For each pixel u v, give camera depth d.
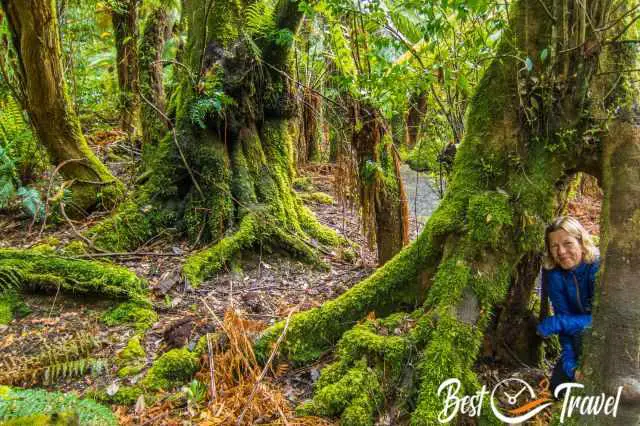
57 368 2.99
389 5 3.19
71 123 5.12
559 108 2.59
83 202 5.20
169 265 4.48
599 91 2.45
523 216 2.71
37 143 5.54
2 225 5.09
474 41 3.19
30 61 4.52
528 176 2.74
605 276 2.05
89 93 9.16
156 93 5.94
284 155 5.68
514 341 3.11
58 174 5.46
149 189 5.12
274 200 5.26
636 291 1.95
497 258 2.75
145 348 3.30
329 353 3.18
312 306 3.98
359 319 3.22
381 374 2.67
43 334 3.45
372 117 3.85
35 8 4.27
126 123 7.81
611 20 2.36
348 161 4.30
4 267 3.78
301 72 5.83
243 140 5.38
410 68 3.46
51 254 4.25
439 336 2.62
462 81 3.19
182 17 6.05
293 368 3.10
